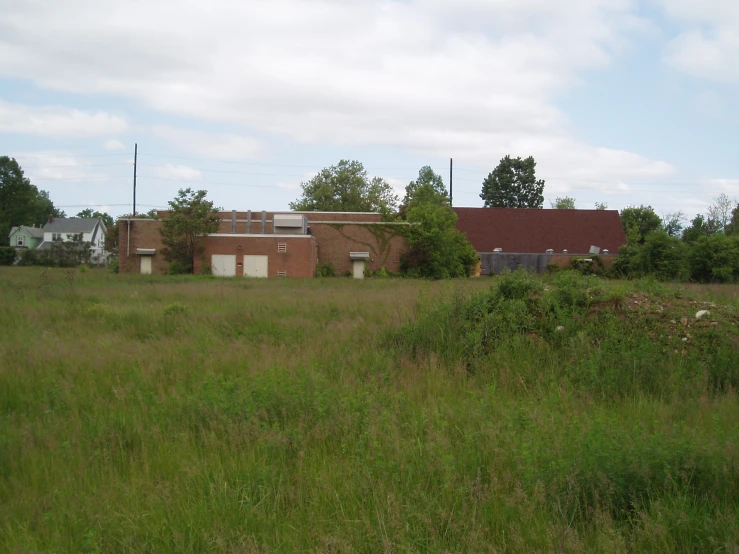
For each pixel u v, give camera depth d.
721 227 64.44
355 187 89.50
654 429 5.75
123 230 48.62
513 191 88.62
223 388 7.38
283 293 21.56
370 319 13.10
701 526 4.20
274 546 4.06
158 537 4.17
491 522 4.25
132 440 6.07
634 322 9.50
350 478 4.92
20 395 7.70
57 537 4.20
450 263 49.72
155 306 16.56
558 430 5.71
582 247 55.97
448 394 7.47
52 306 16.14
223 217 57.09
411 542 4.01
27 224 96.00
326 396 6.81
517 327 9.62
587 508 4.41
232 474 5.05
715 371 8.18
